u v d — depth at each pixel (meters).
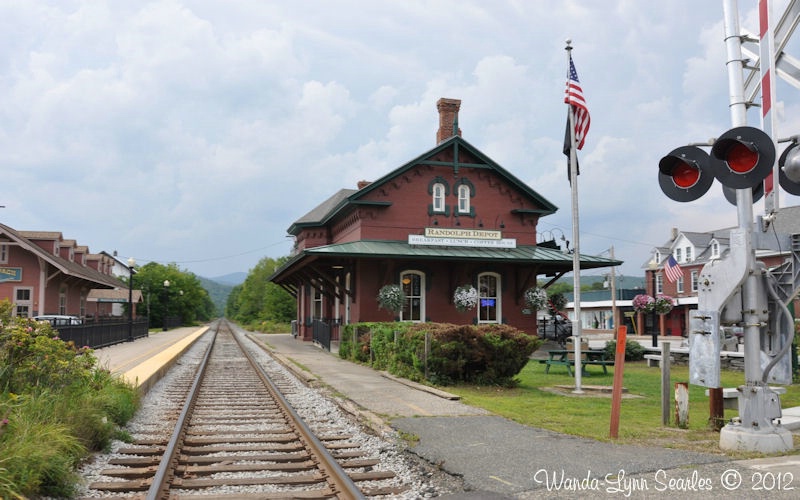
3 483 5.20
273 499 5.80
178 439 8.10
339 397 12.44
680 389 9.28
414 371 15.16
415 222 25.22
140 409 11.12
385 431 8.94
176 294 86.88
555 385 15.22
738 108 7.87
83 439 7.39
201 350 30.41
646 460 6.99
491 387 14.27
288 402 12.00
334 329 27.45
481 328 14.41
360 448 8.09
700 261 53.44
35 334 8.81
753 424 7.52
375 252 22.59
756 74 8.48
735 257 7.54
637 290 62.09
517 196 26.80
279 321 67.31
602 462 6.95
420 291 25.08
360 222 24.64
